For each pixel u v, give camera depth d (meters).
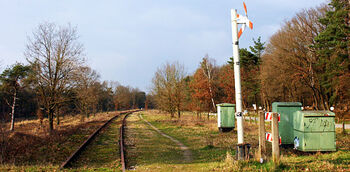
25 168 7.72
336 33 22.27
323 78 29.42
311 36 30.33
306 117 8.95
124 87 100.06
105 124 25.30
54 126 24.59
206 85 31.94
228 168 6.86
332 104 31.33
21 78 24.16
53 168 7.85
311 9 30.69
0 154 10.05
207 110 33.97
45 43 20.44
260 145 7.32
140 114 54.03
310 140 8.92
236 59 7.76
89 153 11.21
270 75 36.12
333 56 25.89
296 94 40.09
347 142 12.30
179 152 11.62
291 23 32.00
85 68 23.52
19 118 40.91
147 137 16.78
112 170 7.89
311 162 7.22
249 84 41.25
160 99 38.75
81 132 19.03
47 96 20.88
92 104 43.25
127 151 11.55
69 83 21.77
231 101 33.03
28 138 14.56
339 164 6.84
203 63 42.19
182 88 36.75
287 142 10.83
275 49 34.28
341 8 22.69
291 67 31.98
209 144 12.84
